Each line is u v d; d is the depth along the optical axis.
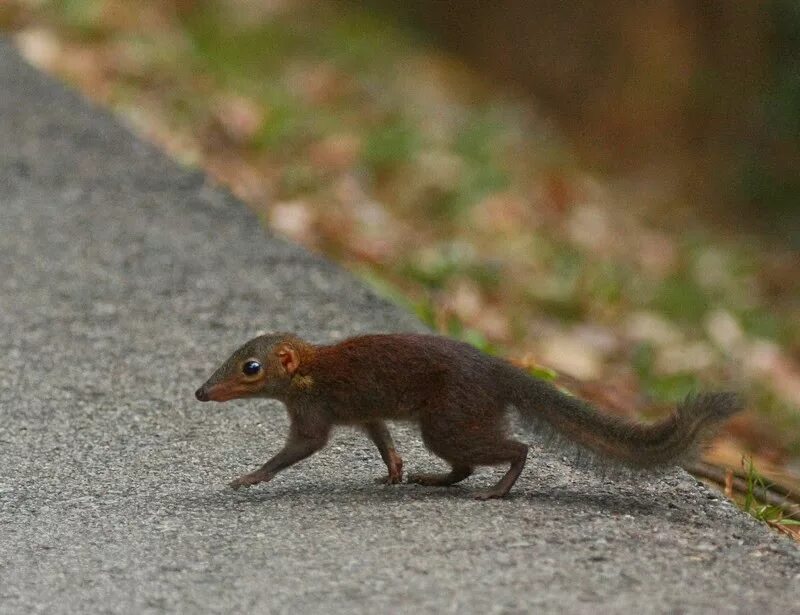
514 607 6.31
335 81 24.39
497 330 14.16
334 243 15.70
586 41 28.19
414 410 7.75
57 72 19.22
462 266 16.17
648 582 6.61
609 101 27.89
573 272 17.69
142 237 12.93
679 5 27.58
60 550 7.29
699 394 7.42
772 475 10.34
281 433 9.03
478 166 21.03
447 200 19.23
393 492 7.91
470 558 6.86
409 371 7.73
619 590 6.51
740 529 7.37
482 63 29.44
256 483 7.89
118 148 15.44
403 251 16.38
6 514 7.86
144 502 7.93
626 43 27.78
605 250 20.52
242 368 7.86
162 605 6.54
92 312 11.23
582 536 7.15
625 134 27.73
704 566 6.86
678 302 18.20
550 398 7.68
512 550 6.95
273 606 6.44
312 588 6.59
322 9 29.53
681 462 7.44
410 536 7.16
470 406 7.65
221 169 17.20
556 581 6.59
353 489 7.99
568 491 7.86
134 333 10.84
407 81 26.45
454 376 7.69
